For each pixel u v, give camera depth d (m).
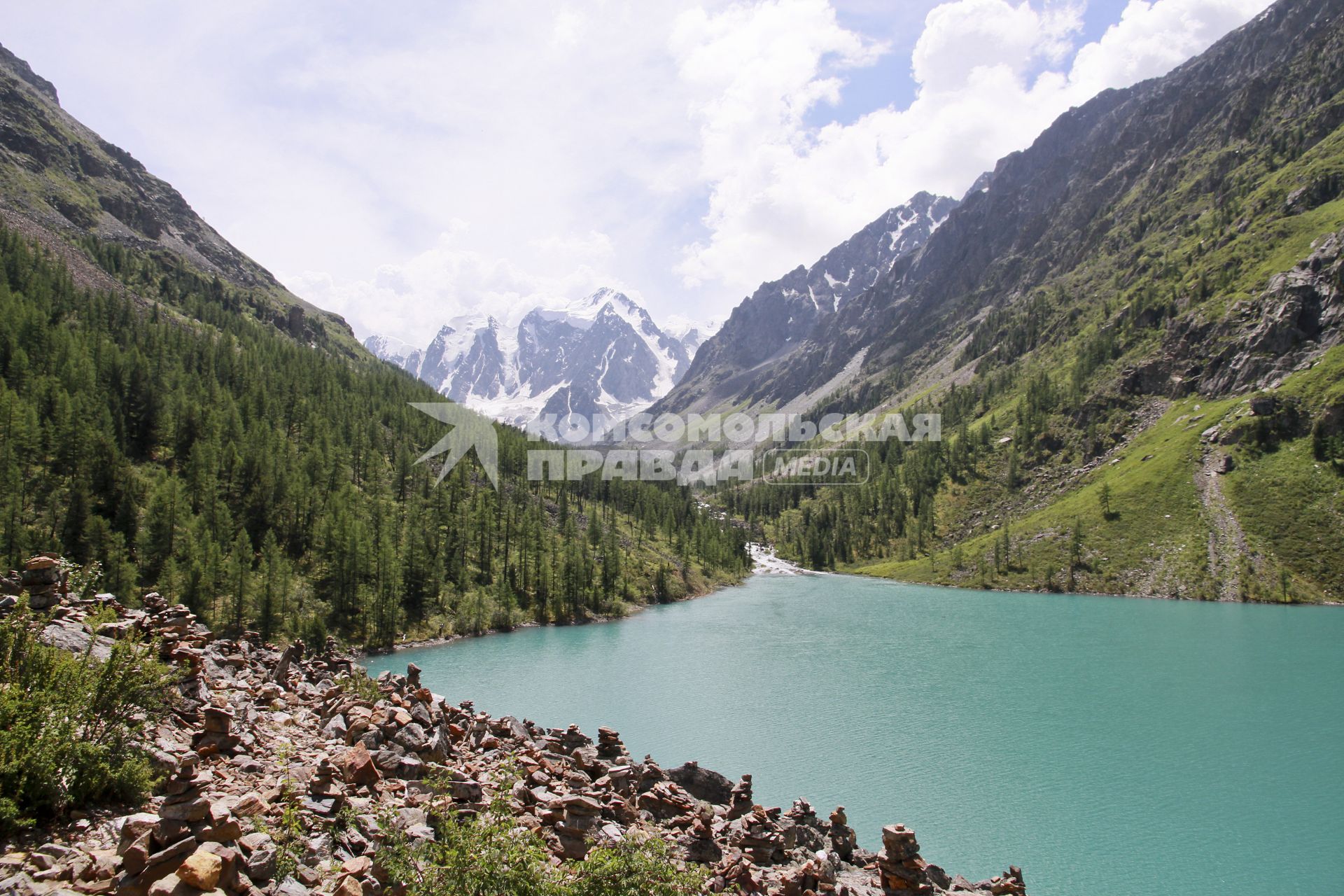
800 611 155.38
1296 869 43.62
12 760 13.88
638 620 145.88
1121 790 55.09
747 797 30.91
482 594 141.12
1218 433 197.12
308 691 30.91
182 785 13.94
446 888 15.20
